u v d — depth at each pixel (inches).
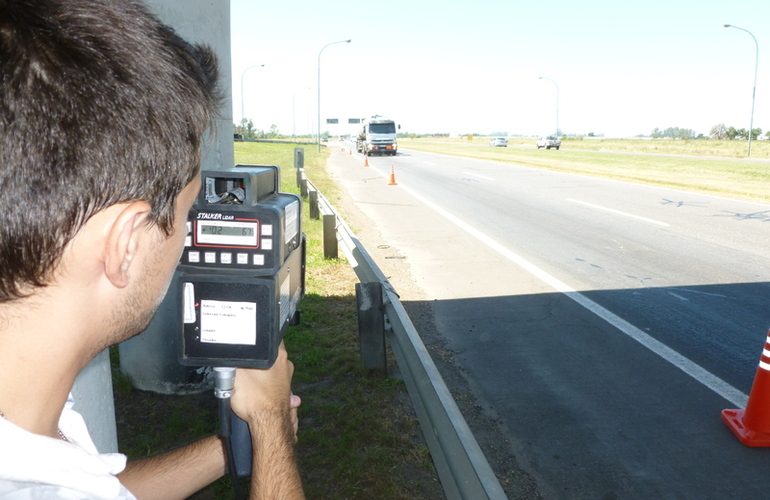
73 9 20.3
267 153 1515.7
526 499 121.1
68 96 19.1
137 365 153.6
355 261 221.6
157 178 21.3
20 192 18.8
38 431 21.9
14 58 18.7
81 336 22.0
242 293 37.0
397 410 150.9
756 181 762.2
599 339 206.7
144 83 20.7
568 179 810.8
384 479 121.3
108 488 22.2
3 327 20.3
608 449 138.7
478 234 404.5
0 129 18.5
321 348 187.6
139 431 138.1
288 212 41.1
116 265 21.6
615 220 456.8
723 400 162.4
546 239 385.7
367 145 1594.5
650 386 170.7
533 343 203.5
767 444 139.3
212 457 44.6
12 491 19.7
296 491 36.2
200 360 37.9
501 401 162.1
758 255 335.0
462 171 989.8
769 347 139.0
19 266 19.3
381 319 166.9
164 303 149.3
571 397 164.1
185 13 135.5
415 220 466.3
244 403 38.4
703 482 126.6
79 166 19.2
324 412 148.2
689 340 206.2
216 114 26.3
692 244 366.0
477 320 226.8
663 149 2124.8
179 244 25.1
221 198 37.6
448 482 91.4
